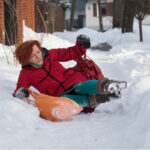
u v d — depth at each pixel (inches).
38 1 592.4
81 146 101.2
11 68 245.6
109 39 743.1
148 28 877.8
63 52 157.2
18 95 150.6
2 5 353.1
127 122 123.4
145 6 658.2
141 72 256.1
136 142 97.7
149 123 105.5
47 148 100.5
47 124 133.9
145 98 128.0
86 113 160.9
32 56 149.3
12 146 102.7
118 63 328.2
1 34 348.8
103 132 116.0
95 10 1801.2
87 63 160.7
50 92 156.6
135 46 581.9
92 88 147.3
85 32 831.7
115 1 867.4
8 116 127.1
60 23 1000.9
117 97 152.2
